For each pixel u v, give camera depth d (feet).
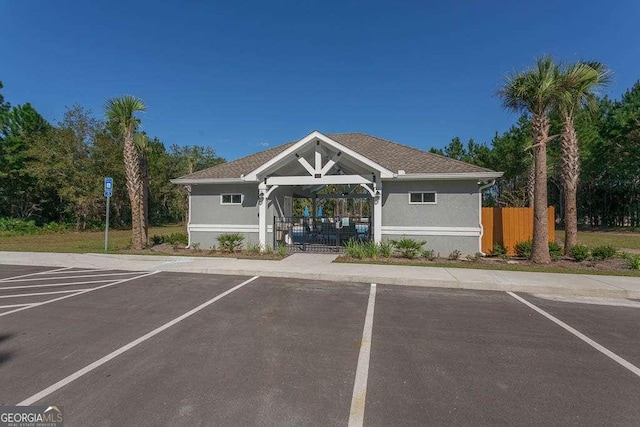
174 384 11.07
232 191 45.21
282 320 17.65
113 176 99.19
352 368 12.32
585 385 11.24
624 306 20.52
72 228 93.86
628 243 58.08
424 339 15.16
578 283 24.75
